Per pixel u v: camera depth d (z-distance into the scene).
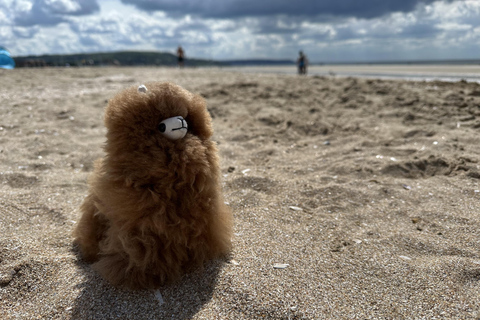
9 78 2.36
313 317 0.35
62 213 0.59
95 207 0.43
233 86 1.87
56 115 1.32
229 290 0.38
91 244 0.44
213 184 0.41
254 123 1.24
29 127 1.16
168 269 0.39
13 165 0.83
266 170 0.81
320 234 0.52
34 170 0.81
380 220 0.57
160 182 0.37
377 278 0.41
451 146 0.87
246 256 0.45
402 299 0.37
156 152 0.36
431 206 0.61
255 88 1.83
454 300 0.37
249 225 0.54
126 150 0.37
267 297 0.37
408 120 1.15
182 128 0.37
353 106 1.38
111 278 0.39
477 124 1.02
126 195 0.36
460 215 0.57
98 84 2.14
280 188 0.69
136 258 0.37
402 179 0.73
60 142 1.02
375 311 0.36
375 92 1.57
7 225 0.54
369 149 0.91
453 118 1.11
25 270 0.43
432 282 0.40
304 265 0.44
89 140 1.05
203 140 0.41
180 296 0.38
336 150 0.93
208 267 0.42
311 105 1.45
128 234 0.37
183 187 0.38
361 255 0.46
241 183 0.71
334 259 0.45
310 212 0.60
